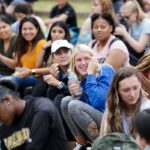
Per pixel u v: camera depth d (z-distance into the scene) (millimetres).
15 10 18391
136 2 15984
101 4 15359
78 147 11359
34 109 9070
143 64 10406
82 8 25109
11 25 16953
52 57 13758
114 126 9414
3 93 8781
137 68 10398
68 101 11203
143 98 9492
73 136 11680
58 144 9297
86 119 10852
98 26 13094
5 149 9336
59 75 12539
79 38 16688
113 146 7887
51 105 9180
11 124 9117
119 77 9328
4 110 8805
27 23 14828
